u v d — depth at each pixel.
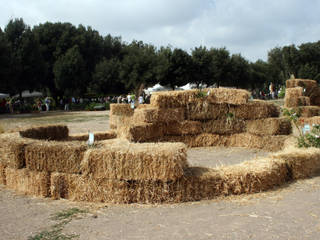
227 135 9.21
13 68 33.59
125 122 11.39
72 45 46.72
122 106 12.55
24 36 38.16
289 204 3.98
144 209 3.96
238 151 8.41
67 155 4.40
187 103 9.21
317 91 18.00
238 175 4.44
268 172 4.65
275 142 8.28
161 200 4.20
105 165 4.20
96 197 4.29
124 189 4.20
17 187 4.91
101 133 8.81
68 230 3.30
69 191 4.41
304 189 4.66
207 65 44.12
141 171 4.12
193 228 3.27
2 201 4.38
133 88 43.12
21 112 31.66
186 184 4.25
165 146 4.46
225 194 4.41
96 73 46.53
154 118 8.90
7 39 35.94
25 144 4.77
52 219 3.64
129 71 43.75
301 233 3.08
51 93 47.78
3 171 5.20
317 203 3.98
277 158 5.22
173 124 9.16
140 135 8.57
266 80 58.50
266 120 8.38
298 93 13.45
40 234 3.20
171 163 4.06
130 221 3.53
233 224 3.35
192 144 9.24
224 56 45.38
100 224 3.46
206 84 46.75
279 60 64.50
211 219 3.52
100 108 35.66
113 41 56.56
